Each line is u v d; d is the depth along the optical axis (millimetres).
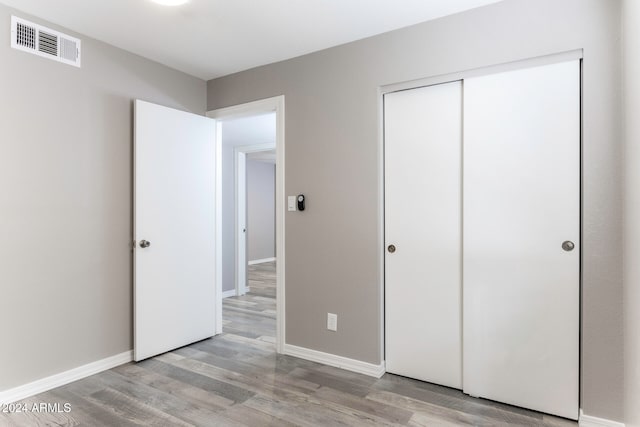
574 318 2002
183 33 2512
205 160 3281
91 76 2570
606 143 1857
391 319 2566
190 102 3258
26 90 2246
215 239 3393
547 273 2062
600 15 1868
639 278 1554
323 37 2547
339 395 2277
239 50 2760
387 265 2570
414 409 2119
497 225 2186
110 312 2689
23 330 2238
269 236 8898
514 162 2135
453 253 2355
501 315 2184
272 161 8594
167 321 2945
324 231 2736
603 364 1886
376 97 2520
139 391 2320
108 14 2254
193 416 2039
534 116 2080
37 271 2301
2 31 2139
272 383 2436
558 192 2029
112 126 2699
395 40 2441
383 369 2582
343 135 2648
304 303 2842
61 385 2393
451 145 2352
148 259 2807
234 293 5152
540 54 2008
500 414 2072
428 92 2414
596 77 1877
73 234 2480
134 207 2758
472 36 2191
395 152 2533
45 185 2338
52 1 2115
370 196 2545
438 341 2408
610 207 1856
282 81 2939
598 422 1898
